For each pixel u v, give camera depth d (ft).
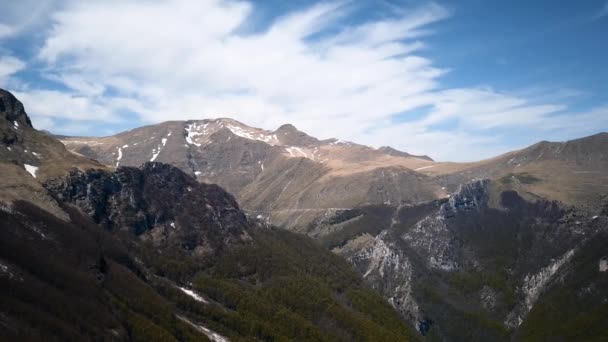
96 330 565.53
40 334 489.26
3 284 535.60
